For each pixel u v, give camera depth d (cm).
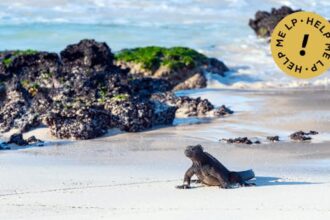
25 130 7812
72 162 6600
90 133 7619
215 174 5478
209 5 15788
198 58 11094
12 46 12875
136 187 5566
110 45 13125
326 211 4691
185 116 8525
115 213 4756
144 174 6056
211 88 10481
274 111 8825
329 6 15962
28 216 4738
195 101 8750
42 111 7950
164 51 11250
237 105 9162
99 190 5478
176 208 4881
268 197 5138
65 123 7662
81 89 8388
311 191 5300
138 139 7594
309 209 4756
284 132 7881
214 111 8619
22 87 8400
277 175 6003
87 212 4819
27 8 15138
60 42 13238
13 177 5925
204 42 13400
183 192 5378
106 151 7094
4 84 8569
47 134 7700
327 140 7519
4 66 9238
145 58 10938
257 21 14075
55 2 15600
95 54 9594
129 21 14712
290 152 7012
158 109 8138
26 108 8106
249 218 4528
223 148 7181
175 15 15188
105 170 6244
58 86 8662
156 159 6750
